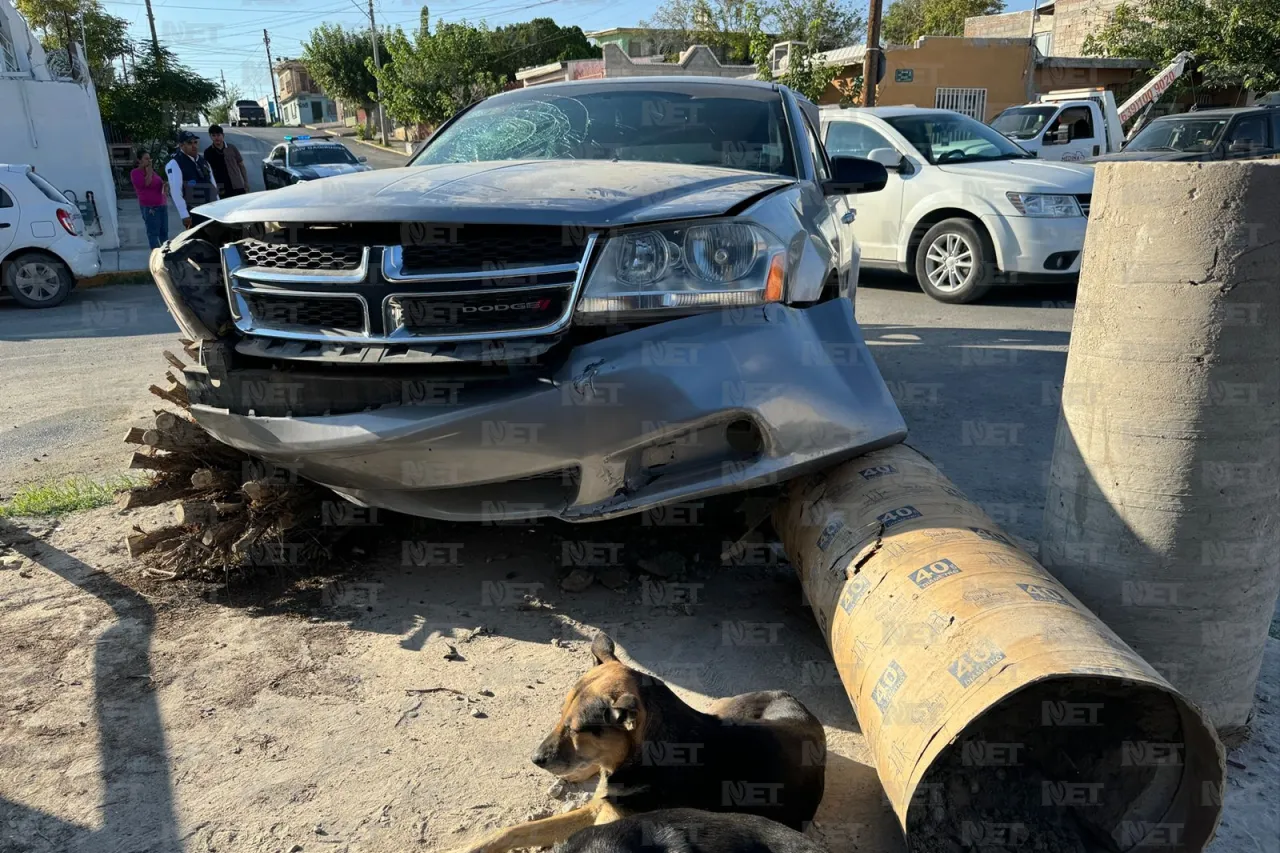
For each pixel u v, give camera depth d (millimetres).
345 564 3607
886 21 52188
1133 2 29672
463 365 2787
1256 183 2189
